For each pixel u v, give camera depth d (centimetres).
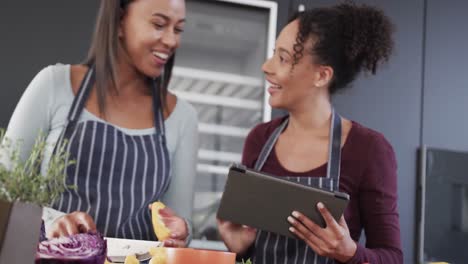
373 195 156
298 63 160
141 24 150
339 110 327
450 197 331
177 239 125
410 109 338
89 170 148
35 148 91
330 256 138
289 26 164
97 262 87
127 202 149
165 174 155
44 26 292
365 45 163
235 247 149
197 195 309
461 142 342
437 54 346
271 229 139
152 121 159
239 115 319
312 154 160
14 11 290
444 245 325
